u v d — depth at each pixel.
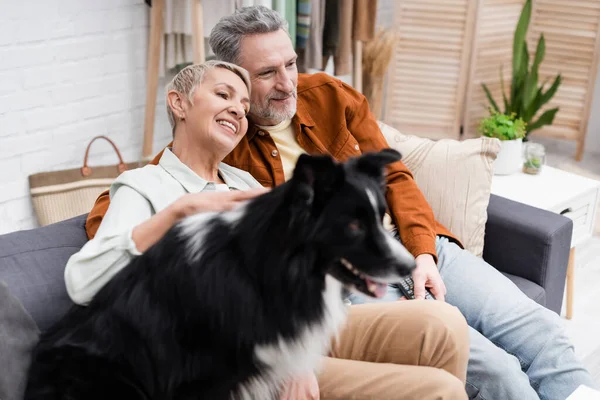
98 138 3.06
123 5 2.96
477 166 2.27
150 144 3.08
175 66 3.15
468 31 4.01
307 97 2.11
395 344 1.63
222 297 1.25
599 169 4.23
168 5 2.91
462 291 2.05
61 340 1.33
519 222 2.24
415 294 1.90
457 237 2.27
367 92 3.73
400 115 4.33
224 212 1.31
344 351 1.69
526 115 3.88
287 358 1.31
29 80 2.75
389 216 2.14
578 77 4.18
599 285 3.09
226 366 1.30
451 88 4.18
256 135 2.00
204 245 1.27
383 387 1.51
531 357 1.97
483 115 4.31
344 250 1.21
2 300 1.33
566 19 4.10
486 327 2.02
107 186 2.95
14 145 2.79
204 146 1.69
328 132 2.12
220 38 1.93
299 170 1.10
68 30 2.80
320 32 3.10
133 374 1.29
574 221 2.75
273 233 1.20
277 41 1.90
